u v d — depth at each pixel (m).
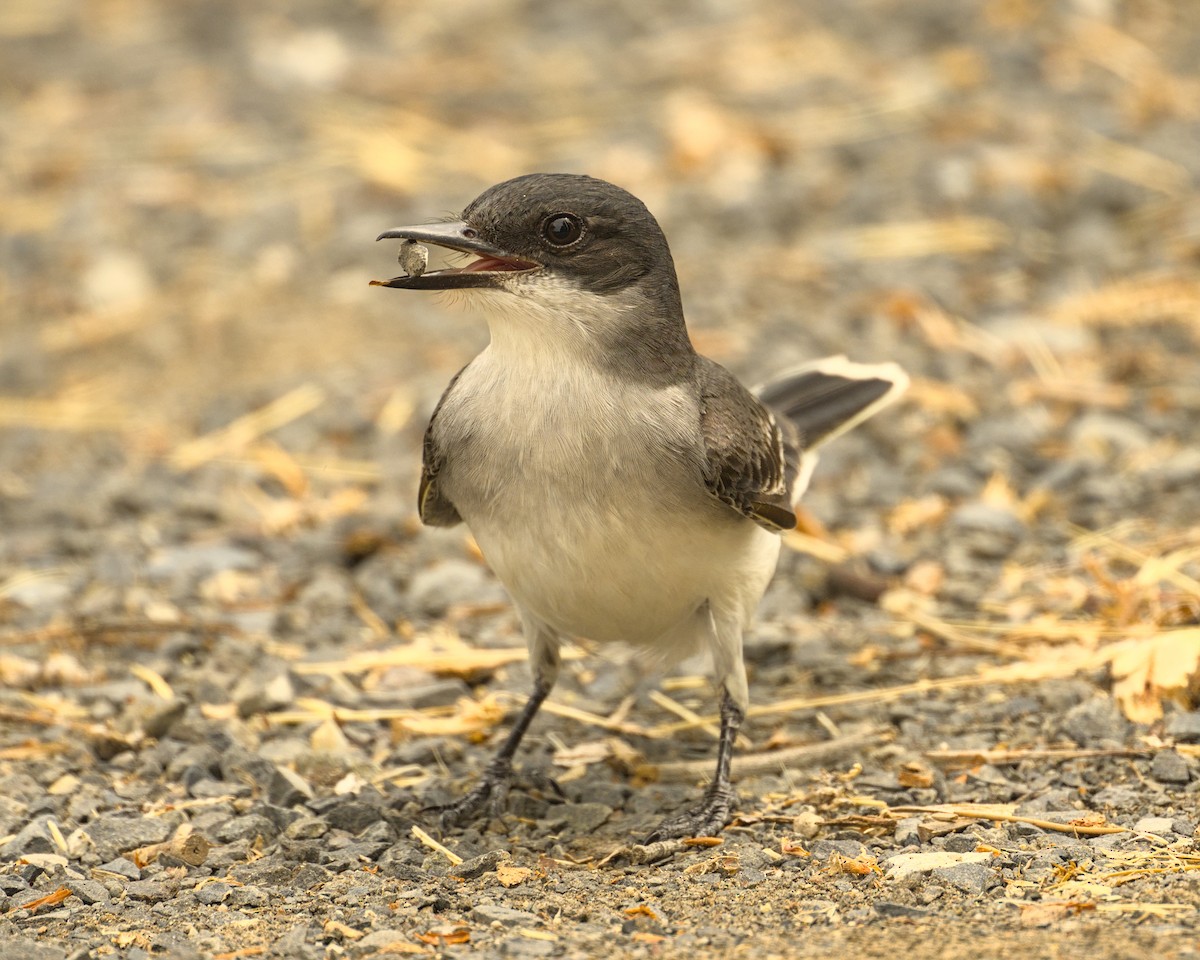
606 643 9.92
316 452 14.62
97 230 18.55
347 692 10.56
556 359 8.40
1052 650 10.62
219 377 15.95
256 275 17.50
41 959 7.07
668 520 8.34
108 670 10.97
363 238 17.83
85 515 13.62
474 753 9.88
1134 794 8.65
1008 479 13.25
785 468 10.27
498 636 11.43
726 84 20.66
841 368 11.08
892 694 10.20
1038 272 16.38
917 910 7.35
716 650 8.91
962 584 11.75
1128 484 12.99
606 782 9.38
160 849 8.39
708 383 8.86
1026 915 7.20
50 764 9.61
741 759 9.45
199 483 14.17
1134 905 7.25
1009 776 9.06
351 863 8.27
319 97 21.62
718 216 17.70
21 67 23.75
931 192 17.58
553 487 8.32
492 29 23.62
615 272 8.48
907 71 20.23
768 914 7.46
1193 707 9.72
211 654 11.21
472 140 19.91
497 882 8.02
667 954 7.02
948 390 14.52
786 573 12.17
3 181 20.00
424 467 9.12
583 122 20.14
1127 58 20.23
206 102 21.84
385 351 16.16
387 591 12.17
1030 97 19.36
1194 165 17.69
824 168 18.36
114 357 16.42
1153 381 14.52
